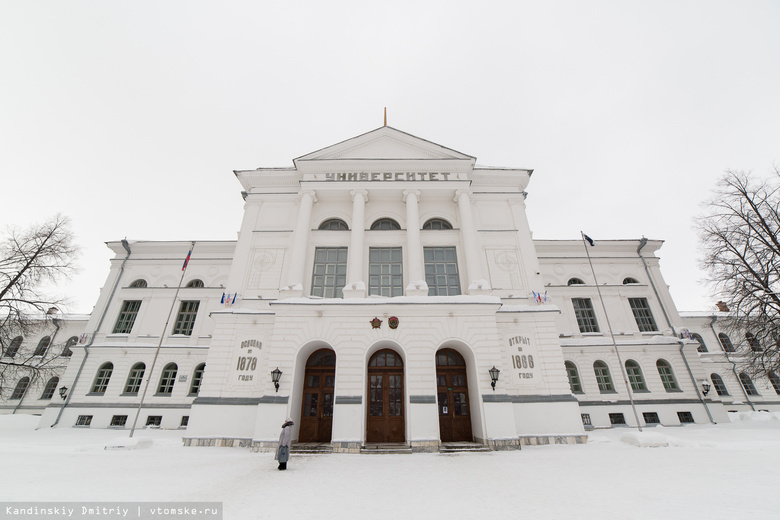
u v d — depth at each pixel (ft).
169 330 86.94
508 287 64.03
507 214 70.74
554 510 20.59
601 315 88.58
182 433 69.72
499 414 48.91
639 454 39.86
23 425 79.00
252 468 34.68
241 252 66.44
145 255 95.09
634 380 81.76
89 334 85.30
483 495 24.59
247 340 57.62
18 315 74.28
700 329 106.11
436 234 68.18
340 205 71.05
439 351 58.23
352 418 47.85
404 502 23.04
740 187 73.00
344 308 53.88
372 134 73.36
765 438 49.16
